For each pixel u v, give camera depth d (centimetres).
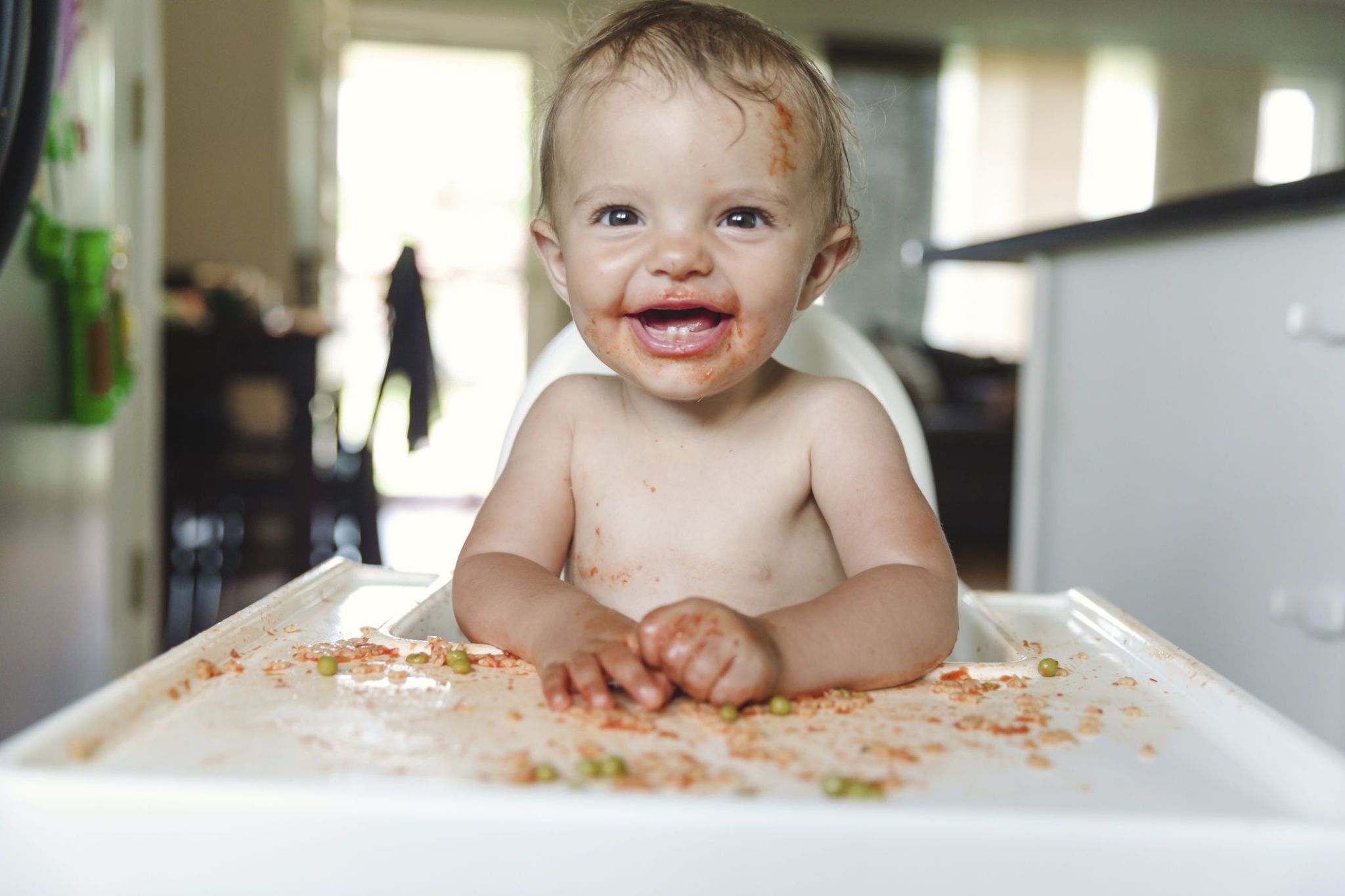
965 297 602
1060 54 605
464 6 524
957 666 55
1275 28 614
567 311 538
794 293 64
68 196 150
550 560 74
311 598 66
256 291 354
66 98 146
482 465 525
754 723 44
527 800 32
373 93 525
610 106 62
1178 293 136
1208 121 623
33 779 33
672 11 69
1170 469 137
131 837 32
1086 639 63
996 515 397
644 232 61
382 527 397
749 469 75
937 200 600
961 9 590
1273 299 118
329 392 365
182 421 276
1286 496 114
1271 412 117
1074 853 32
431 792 32
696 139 60
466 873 32
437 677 50
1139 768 39
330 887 32
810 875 32
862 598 55
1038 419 171
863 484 70
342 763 37
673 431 75
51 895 32
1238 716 44
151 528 191
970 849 32
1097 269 157
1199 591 130
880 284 594
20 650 133
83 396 148
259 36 407
